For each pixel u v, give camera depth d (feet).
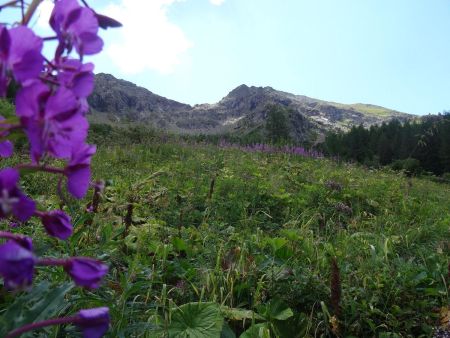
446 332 10.47
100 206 13.48
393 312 11.31
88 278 3.15
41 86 2.95
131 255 12.07
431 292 12.09
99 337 3.39
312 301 11.43
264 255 13.32
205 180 25.72
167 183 23.81
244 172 29.60
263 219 19.71
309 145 64.03
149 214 16.24
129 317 7.99
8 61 2.88
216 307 9.93
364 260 14.07
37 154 3.03
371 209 24.99
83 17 3.29
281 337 10.39
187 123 544.62
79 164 3.22
